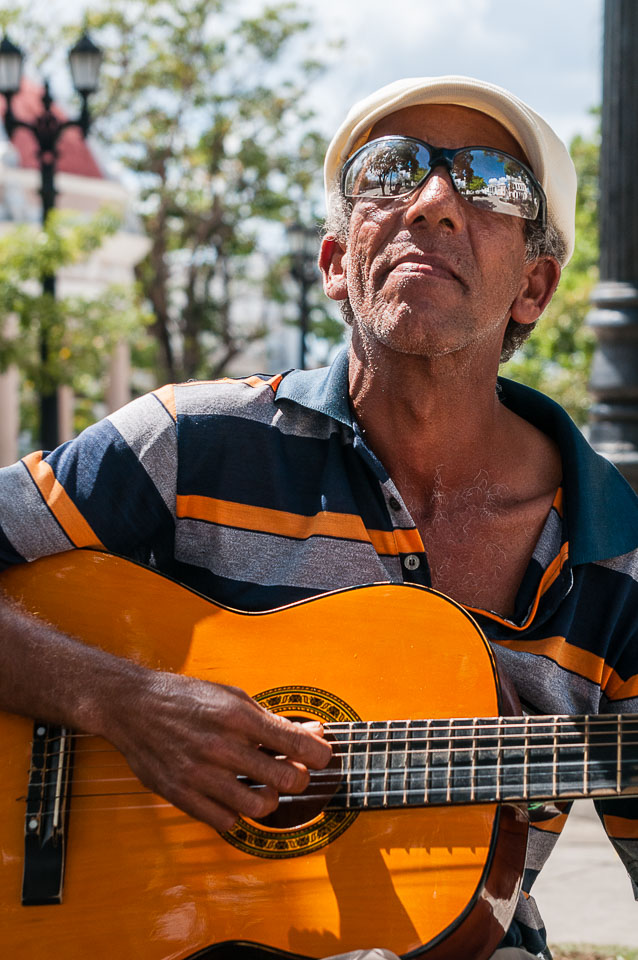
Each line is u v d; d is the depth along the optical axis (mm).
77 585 2172
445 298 2088
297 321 29984
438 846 1902
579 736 1893
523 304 2352
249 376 2375
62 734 2064
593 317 5984
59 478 2203
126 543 2234
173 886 1959
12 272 15070
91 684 2020
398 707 2008
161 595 2156
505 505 2250
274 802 1913
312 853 1930
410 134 2188
